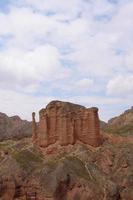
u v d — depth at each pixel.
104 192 174.75
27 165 181.75
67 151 193.38
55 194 171.25
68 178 175.50
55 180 173.75
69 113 198.38
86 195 172.00
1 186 170.50
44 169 178.75
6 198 170.62
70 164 182.88
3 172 175.38
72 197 172.25
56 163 183.88
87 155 192.12
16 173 175.75
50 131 198.00
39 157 191.75
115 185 179.75
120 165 191.75
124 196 181.00
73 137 196.62
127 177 186.12
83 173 181.00
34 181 175.25
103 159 193.75
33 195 172.88
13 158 184.62
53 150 194.38
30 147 198.25
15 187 172.12
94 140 198.88
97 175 183.00
